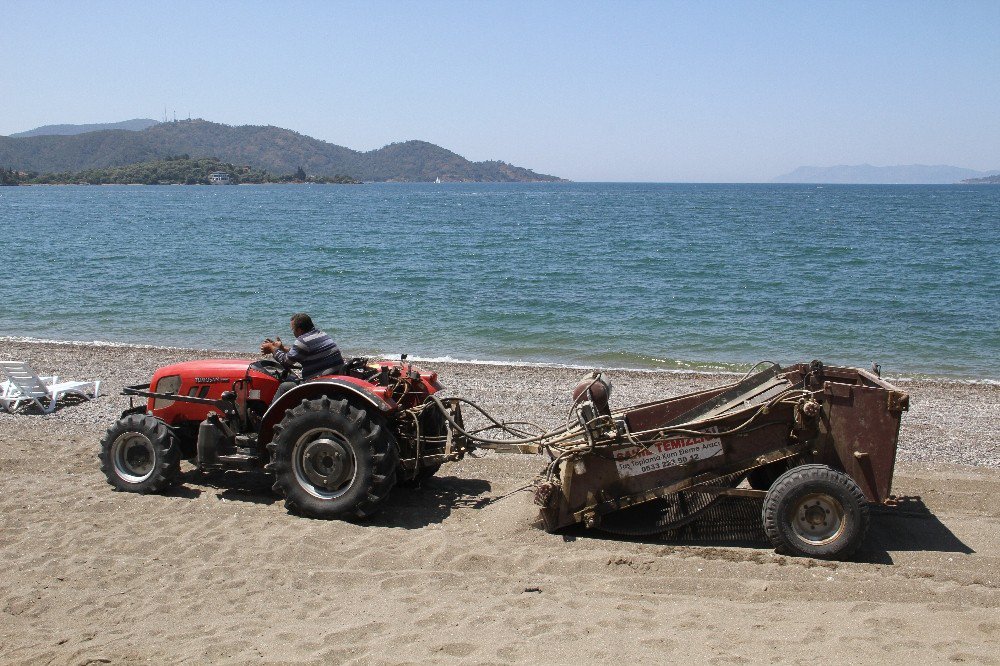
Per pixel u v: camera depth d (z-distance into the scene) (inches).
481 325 763.4
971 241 1753.2
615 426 244.2
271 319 793.6
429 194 7391.7
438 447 286.2
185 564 225.6
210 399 293.4
